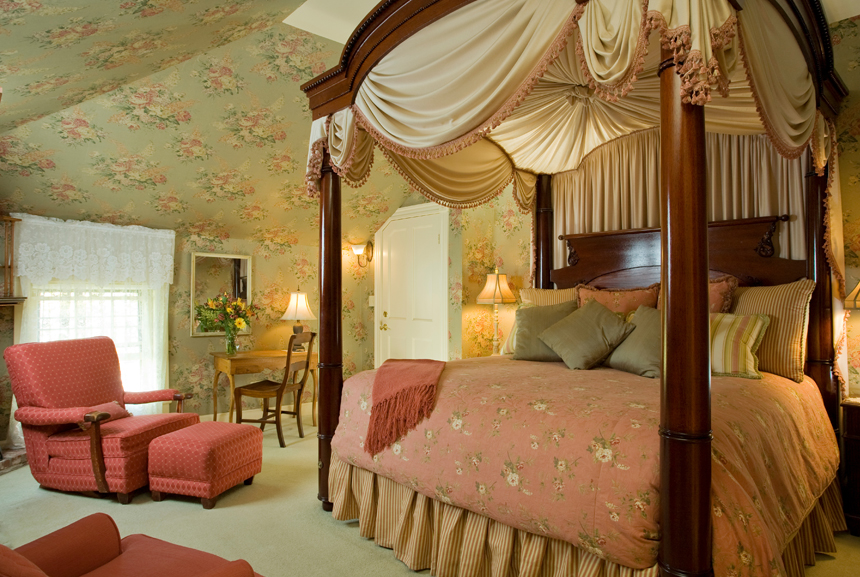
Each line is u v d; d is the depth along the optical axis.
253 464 3.33
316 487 3.30
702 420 1.48
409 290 5.75
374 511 2.58
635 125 3.30
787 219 3.06
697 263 1.49
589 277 3.95
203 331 5.07
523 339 3.28
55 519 2.82
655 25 1.44
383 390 2.52
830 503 2.66
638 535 1.60
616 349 2.88
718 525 1.51
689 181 1.50
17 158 3.70
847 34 3.10
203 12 2.61
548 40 1.79
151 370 4.74
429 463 2.23
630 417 1.81
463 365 2.93
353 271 6.30
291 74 4.03
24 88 2.80
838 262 2.93
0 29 2.06
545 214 4.21
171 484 3.03
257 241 5.49
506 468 1.97
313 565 2.32
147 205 4.53
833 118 2.92
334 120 2.76
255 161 4.57
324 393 2.88
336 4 3.53
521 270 5.17
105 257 4.43
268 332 5.56
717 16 1.47
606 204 3.88
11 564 0.87
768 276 3.11
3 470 3.62
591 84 1.77
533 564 1.92
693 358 1.48
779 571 1.54
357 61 2.56
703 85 1.42
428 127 2.20
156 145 4.05
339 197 2.92
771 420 2.08
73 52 2.51
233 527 2.71
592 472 1.74
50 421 3.06
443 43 2.12
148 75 3.48
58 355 3.40
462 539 2.19
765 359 2.81
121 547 1.64
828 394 2.86
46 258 4.13
